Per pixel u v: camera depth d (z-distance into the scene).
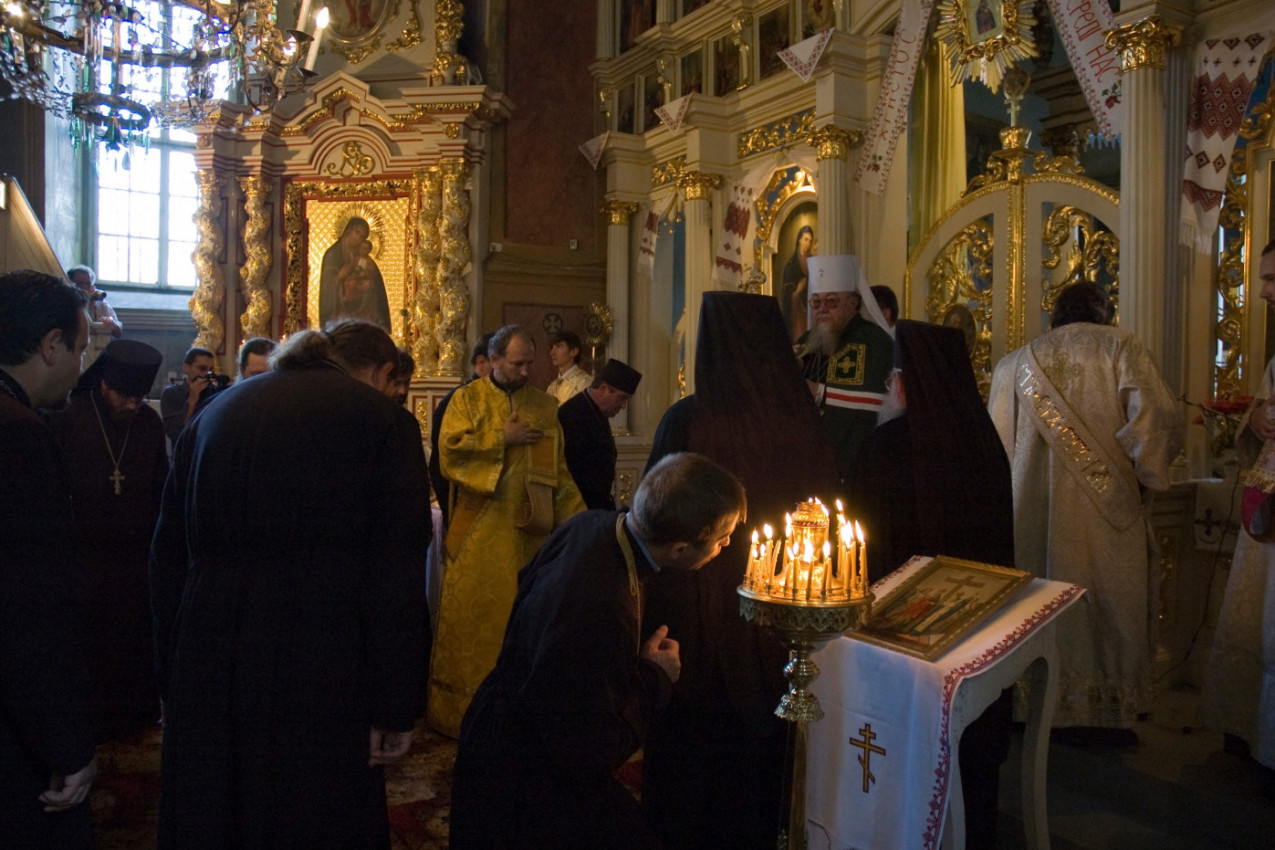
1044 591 2.30
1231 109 3.88
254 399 2.08
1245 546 3.16
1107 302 3.58
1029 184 5.36
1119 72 4.32
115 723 4.02
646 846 1.86
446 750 3.95
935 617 2.29
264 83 5.44
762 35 7.38
